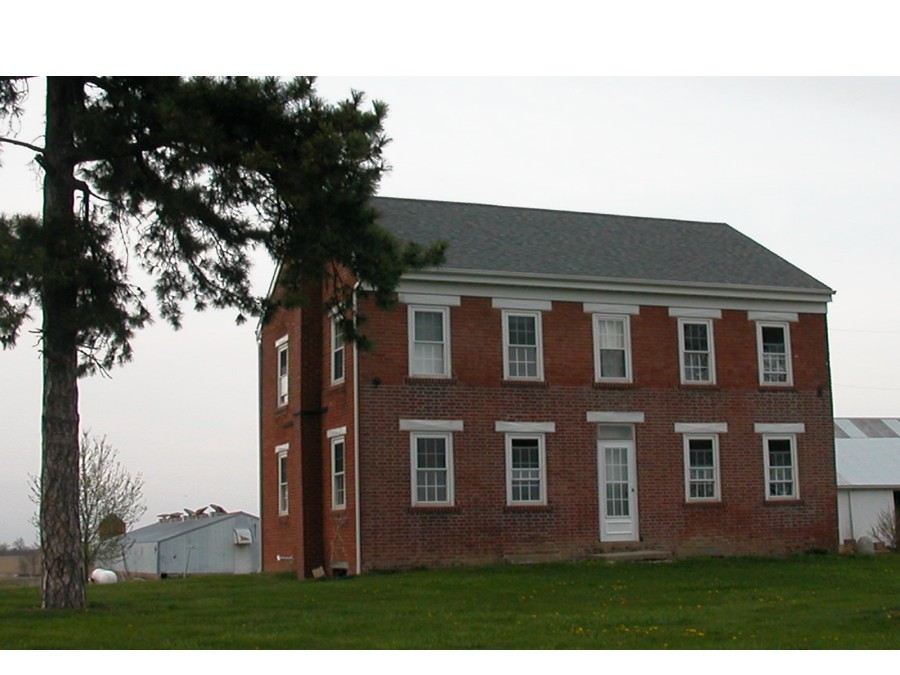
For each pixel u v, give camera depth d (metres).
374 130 21.73
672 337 33.31
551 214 36.72
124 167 21.45
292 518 33.41
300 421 31.95
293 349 33.56
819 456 34.75
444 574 27.53
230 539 62.62
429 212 34.38
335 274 23.95
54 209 21.45
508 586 25.06
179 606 21.67
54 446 21.11
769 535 33.66
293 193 21.02
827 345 35.34
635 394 32.53
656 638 16.92
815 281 35.53
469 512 30.11
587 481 31.62
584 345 32.12
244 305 22.44
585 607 21.33
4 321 19.23
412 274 30.09
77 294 20.64
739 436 33.72
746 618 19.48
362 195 21.53
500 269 31.11
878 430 56.75
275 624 18.66
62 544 21.08
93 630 17.80
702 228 38.59
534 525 30.83
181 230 21.91
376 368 29.58
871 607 21.08
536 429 31.12
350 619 19.30
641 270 33.41
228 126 21.33
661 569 28.95
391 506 29.30
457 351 30.53
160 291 22.36
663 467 32.62
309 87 21.58
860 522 49.16
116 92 21.61
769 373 34.53
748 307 34.41
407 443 29.67
